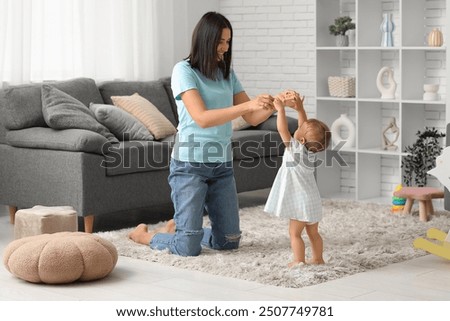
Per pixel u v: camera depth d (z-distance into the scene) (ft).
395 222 23.29
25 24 25.43
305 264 17.95
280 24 30.66
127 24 28.55
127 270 18.08
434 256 19.25
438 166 19.45
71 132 22.36
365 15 27.91
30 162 23.02
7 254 17.30
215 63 19.02
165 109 28.02
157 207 27.14
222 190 19.58
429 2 27.53
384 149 27.96
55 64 26.78
